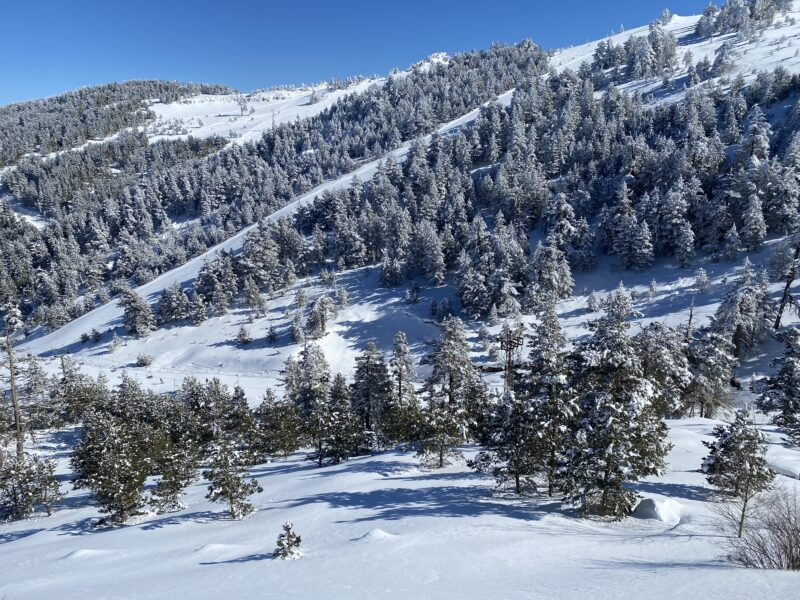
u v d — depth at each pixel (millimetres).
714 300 72188
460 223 108438
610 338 19453
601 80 176750
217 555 18000
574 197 107625
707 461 20891
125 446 33219
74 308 134750
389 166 146250
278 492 31625
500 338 48562
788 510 13055
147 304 112812
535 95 159625
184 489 39781
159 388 84875
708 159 94625
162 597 12430
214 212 181750
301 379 69125
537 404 22578
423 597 10492
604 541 16031
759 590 8062
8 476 34812
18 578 17859
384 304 103812
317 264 124188
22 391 66500
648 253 86438
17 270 157250
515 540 16016
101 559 19672
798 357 36625
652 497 20844
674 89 151625
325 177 189125
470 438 40938
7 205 197250
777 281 69500
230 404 57812
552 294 85312
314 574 13375
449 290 102312
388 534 17234
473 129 152875
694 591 8523
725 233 83688
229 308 114625
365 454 47531
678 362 42281
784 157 85250
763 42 169875
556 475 20953
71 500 39469
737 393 53125
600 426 19625
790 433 33281
